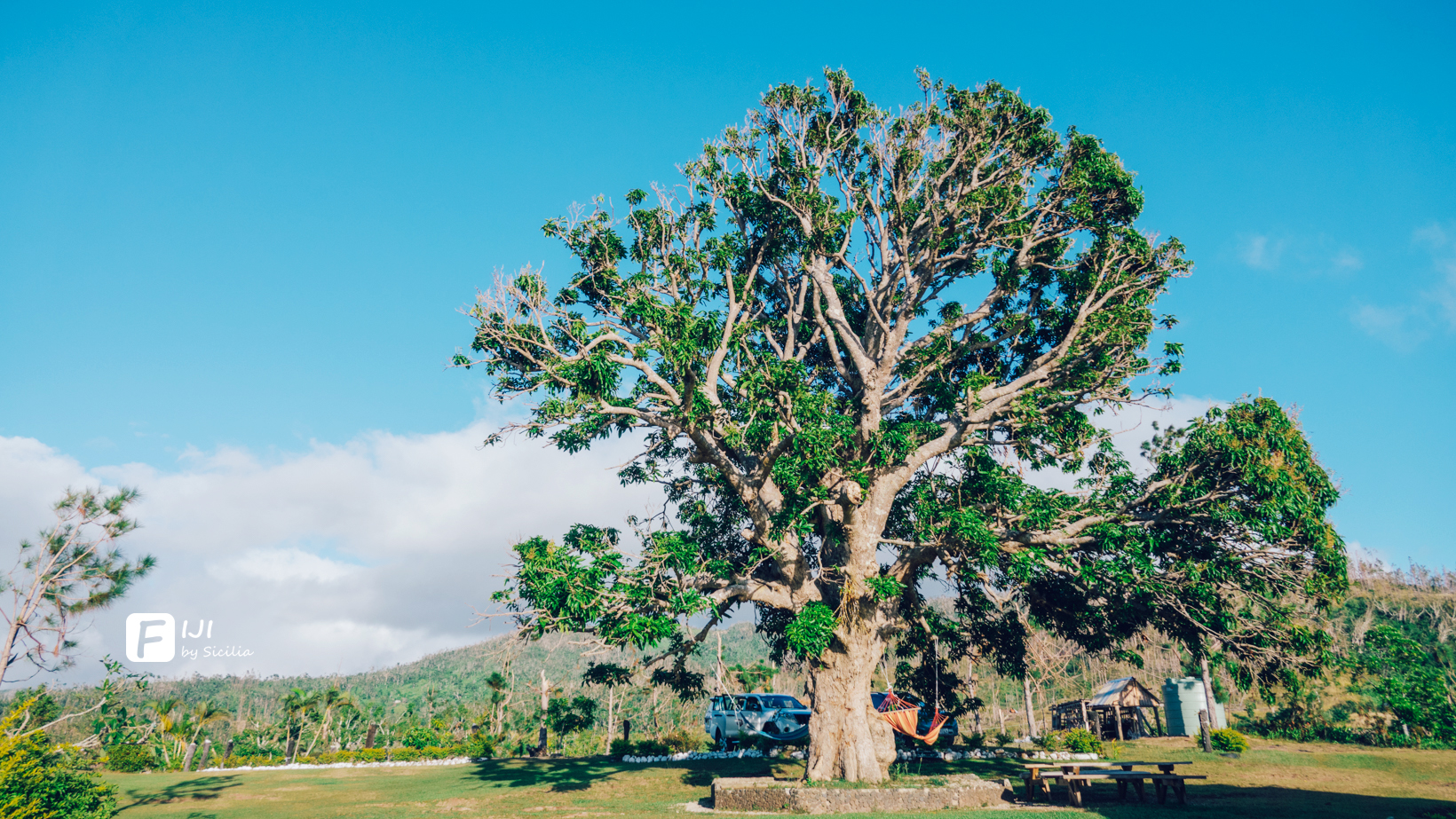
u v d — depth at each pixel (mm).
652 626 16141
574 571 16656
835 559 19719
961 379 22109
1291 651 18391
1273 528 16891
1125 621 21031
